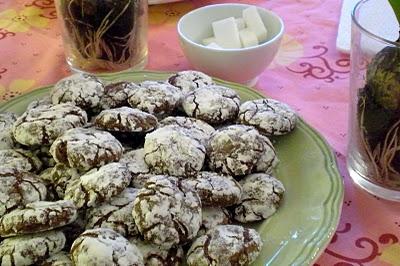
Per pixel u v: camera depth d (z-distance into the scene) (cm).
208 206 45
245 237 42
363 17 50
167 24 74
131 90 54
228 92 55
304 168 50
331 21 73
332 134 56
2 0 79
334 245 46
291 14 75
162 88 54
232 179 46
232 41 63
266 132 51
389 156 47
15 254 40
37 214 40
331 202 46
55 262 40
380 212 48
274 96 61
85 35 63
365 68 47
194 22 66
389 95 45
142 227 41
